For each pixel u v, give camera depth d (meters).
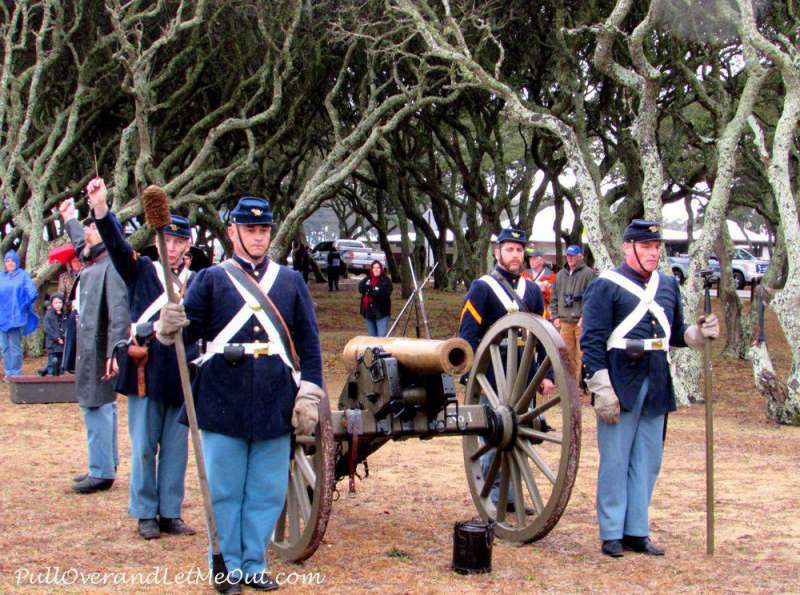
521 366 5.80
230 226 5.06
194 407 4.84
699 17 15.93
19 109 17.92
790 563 5.46
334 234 70.00
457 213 29.86
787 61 11.38
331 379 15.10
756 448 9.49
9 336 13.77
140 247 17.44
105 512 6.50
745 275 39.84
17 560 5.37
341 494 7.20
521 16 18.17
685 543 5.89
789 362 18.09
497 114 22.98
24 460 8.38
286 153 24.56
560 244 25.55
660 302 5.65
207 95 22.47
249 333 4.84
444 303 27.80
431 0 18.00
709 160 17.58
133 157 20.62
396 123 17.73
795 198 16.72
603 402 5.46
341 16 18.89
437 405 5.57
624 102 19.98
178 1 19.17
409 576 5.16
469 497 7.14
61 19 17.61
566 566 5.38
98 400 7.00
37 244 17.42
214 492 4.84
